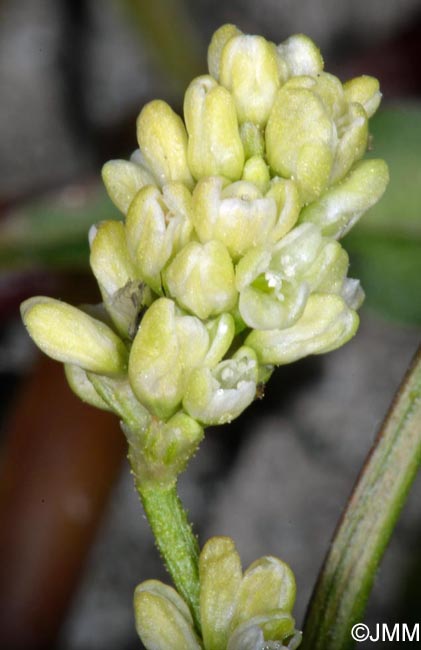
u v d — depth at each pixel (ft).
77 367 0.15
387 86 0.28
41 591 0.23
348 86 0.15
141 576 0.29
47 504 0.23
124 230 0.15
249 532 0.29
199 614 0.15
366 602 0.15
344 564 0.15
